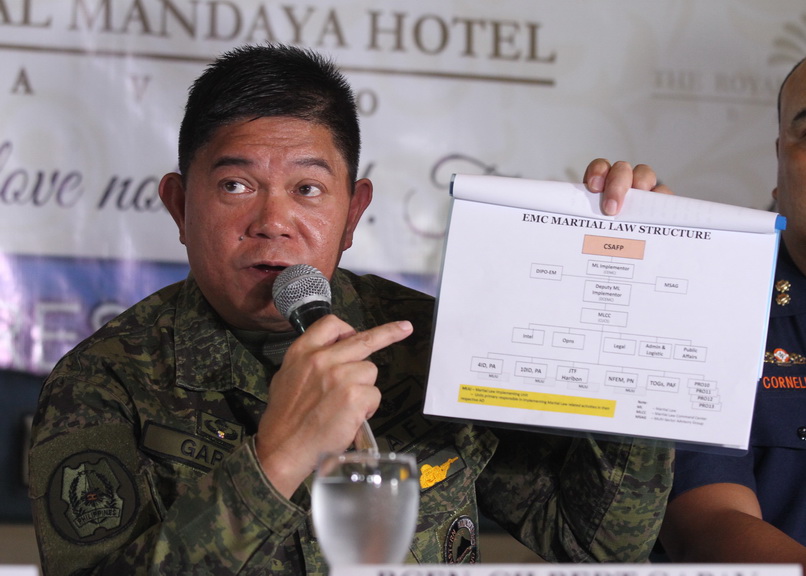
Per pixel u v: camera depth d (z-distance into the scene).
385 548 1.84
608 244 2.51
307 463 2.32
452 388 2.50
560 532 3.01
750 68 5.34
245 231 2.75
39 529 2.66
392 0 5.20
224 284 2.79
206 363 2.94
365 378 2.31
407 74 5.21
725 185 5.32
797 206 3.34
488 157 5.25
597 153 5.27
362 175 5.18
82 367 2.90
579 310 2.50
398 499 1.85
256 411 2.92
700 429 2.46
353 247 5.18
